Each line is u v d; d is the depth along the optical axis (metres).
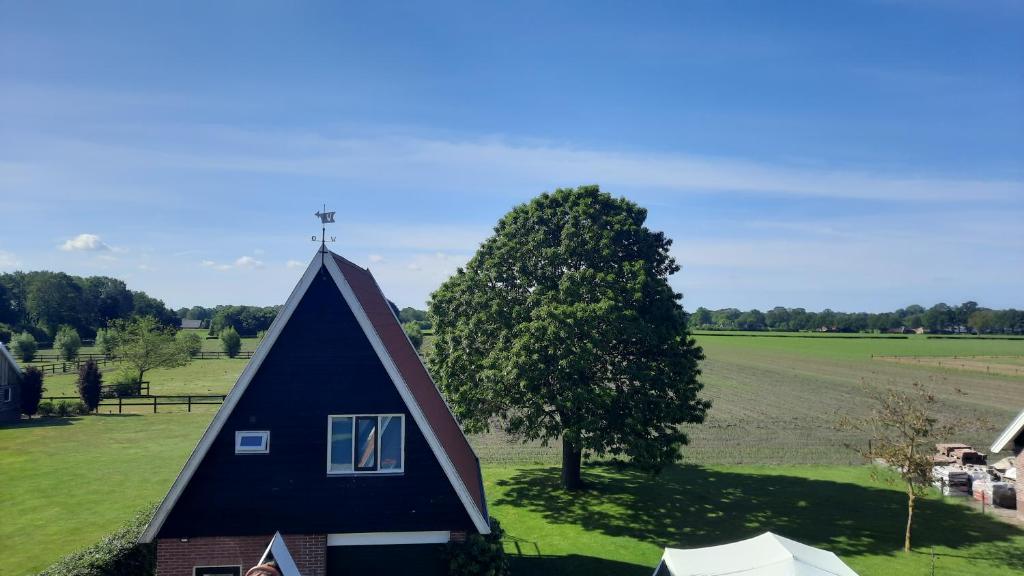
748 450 40.16
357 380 15.60
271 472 15.29
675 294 31.44
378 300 20.95
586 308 27.42
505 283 31.70
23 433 43.31
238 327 155.88
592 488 31.20
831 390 69.12
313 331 15.62
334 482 15.41
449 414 22.66
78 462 34.75
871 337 183.75
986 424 28.81
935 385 74.25
